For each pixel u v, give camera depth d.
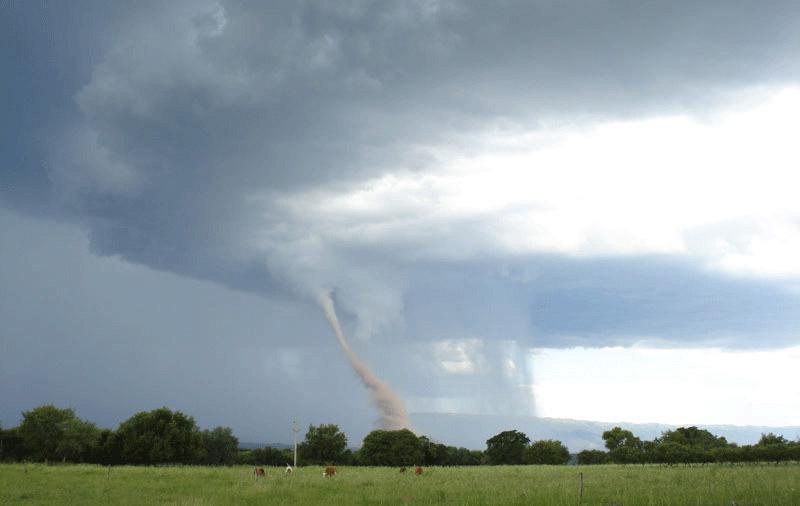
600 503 27.83
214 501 30.23
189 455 107.00
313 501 30.55
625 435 148.12
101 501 30.39
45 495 32.97
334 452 130.88
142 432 104.81
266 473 62.91
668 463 104.38
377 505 28.97
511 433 149.50
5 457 100.19
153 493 34.72
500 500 29.42
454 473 66.62
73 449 99.31
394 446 128.88
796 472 54.56
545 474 62.09
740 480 42.88
